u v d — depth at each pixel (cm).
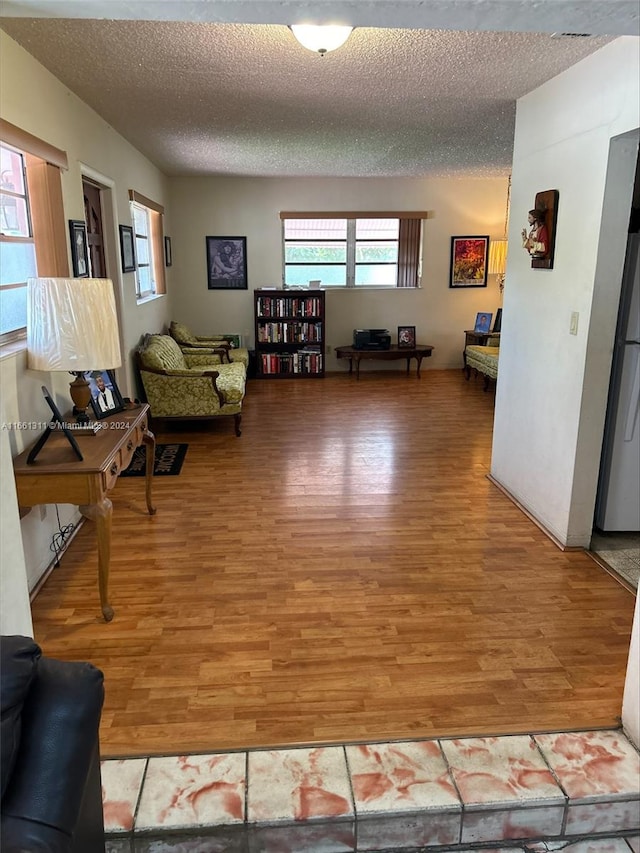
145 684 206
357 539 318
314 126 451
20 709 105
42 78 306
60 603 257
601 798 163
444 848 165
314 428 545
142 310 566
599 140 271
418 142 514
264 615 248
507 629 239
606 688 206
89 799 121
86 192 413
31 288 256
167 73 321
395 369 848
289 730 185
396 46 274
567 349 304
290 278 811
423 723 189
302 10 145
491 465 415
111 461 244
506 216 806
